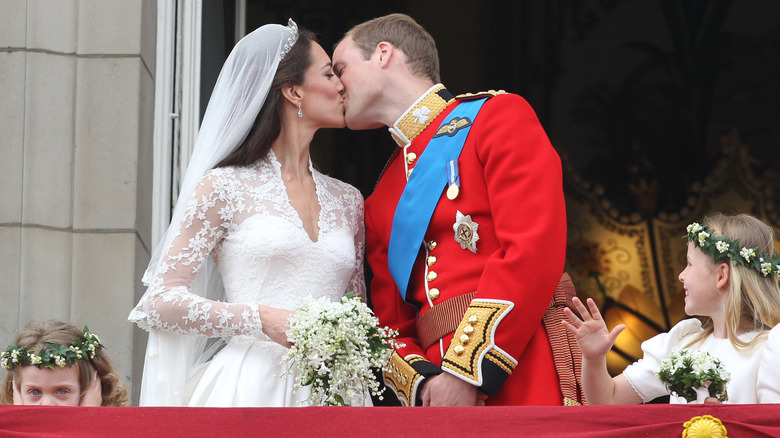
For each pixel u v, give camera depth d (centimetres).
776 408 1196
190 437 1202
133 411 1209
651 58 4300
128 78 2094
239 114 1672
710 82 4316
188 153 2147
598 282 4231
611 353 4175
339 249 1653
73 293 2017
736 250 1576
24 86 2073
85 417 1205
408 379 1530
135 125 2080
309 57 1719
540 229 1503
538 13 4247
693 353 1407
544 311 1497
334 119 1730
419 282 1628
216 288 1686
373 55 1738
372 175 3891
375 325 1438
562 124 4297
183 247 1595
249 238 1600
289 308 1595
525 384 1526
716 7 4303
